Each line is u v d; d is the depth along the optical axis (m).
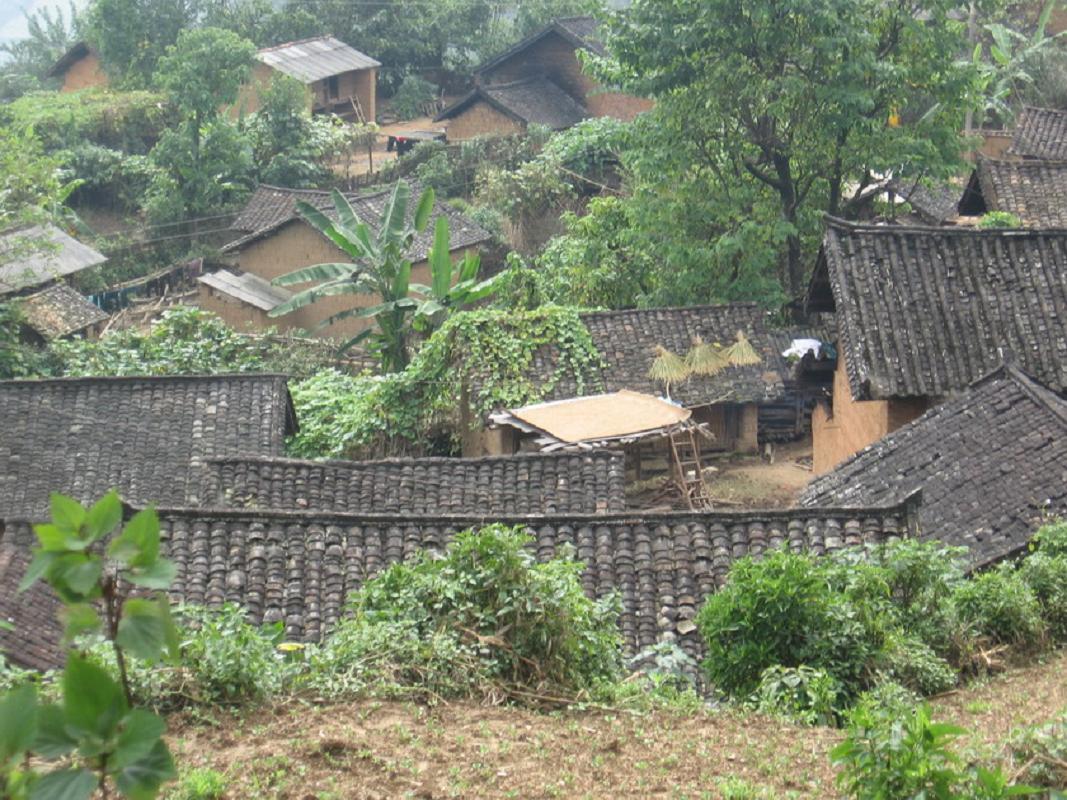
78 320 39.16
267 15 66.75
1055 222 31.91
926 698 10.20
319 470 18.16
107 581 3.51
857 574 11.13
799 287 32.03
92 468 21.50
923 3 30.28
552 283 34.59
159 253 50.50
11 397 22.28
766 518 13.86
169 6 62.28
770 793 7.35
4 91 68.75
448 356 26.86
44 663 11.38
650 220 31.36
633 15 30.45
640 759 7.99
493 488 18.14
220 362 34.19
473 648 9.52
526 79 58.50
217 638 8.69
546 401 26.05
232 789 7.09
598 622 10.27
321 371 31.58
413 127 65.12
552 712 9.02
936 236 20.19
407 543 13.82
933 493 15.56
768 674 9.84
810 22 28.47
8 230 37.84
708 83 29.83
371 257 30.73
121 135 57.97
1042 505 14.52
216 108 50.91
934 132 31.14
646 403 24.52
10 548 13.06
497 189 48.25
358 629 9.62
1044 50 47.00
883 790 5.99
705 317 28.69
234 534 13.68
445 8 68.69
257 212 45.38
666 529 13.80
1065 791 6.36
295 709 8.52
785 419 29.64
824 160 30.72
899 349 19.05
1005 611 11.58
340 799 7.00
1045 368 18.84
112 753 3.26
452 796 7.18
